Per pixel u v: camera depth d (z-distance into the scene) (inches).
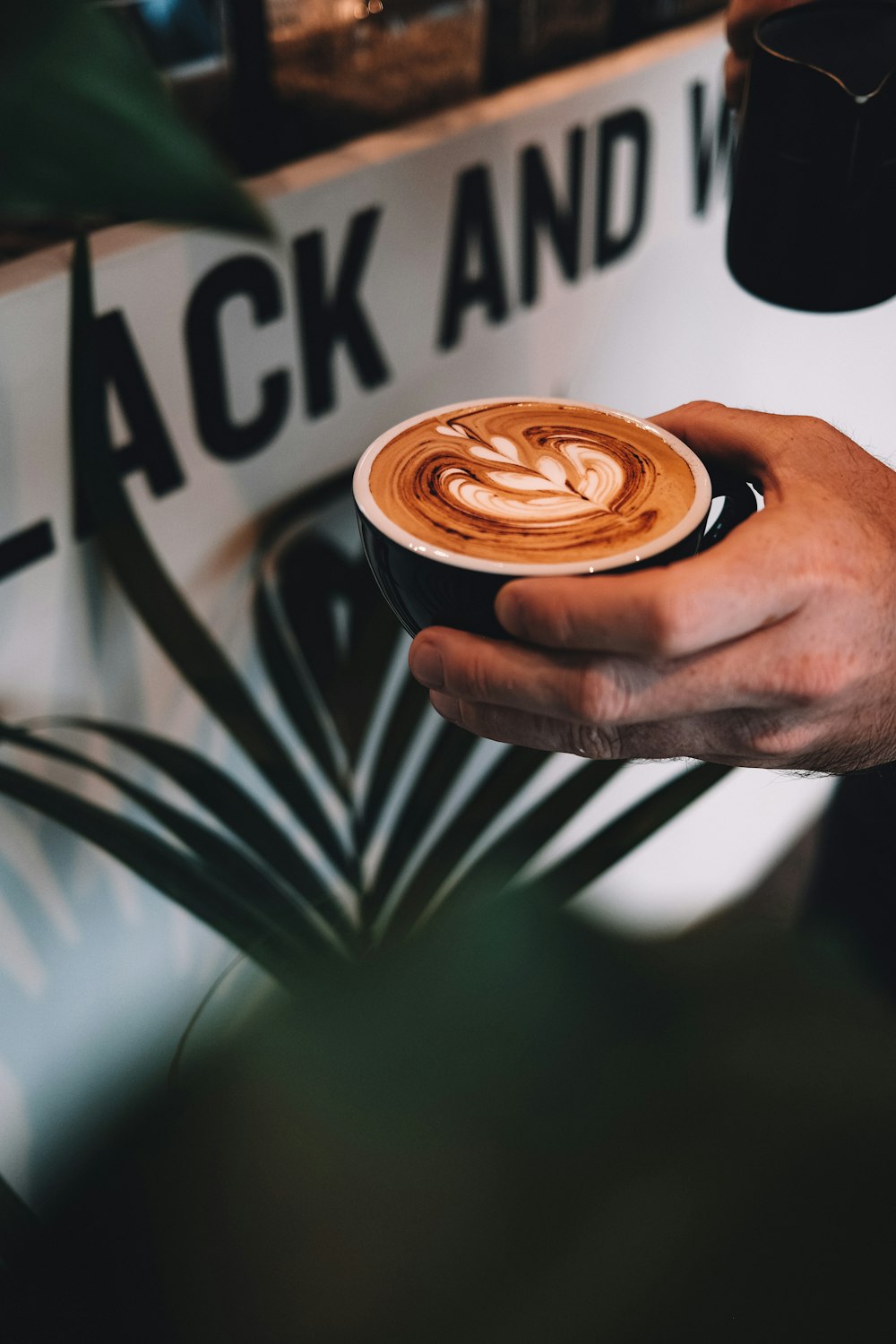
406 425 17.4
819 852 30.5
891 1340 18.1
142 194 12.2
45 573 23.9
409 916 28.3
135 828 25.2
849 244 19.2
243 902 26.3
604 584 12.9
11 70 11.6
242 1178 21.2
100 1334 19.9
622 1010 23.9
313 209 24.4
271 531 28.2
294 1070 22.7
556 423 17.5
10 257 21.5
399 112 26.0
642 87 29.5
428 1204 20.3
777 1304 18.4
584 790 29.5
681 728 15.7
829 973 25.2
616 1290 18.8
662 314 34.6
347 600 31.0
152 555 24.3
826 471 15.9
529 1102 21.7
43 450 22.5
